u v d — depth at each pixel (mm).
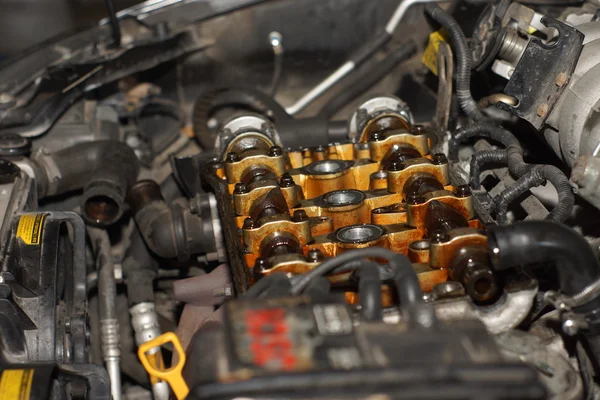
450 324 1123
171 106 2559
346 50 2535
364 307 1211
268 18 2496
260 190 1671
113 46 2422
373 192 1705
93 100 2480
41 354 1608
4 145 2143
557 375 1289
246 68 2551
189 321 1890
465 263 1387
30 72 2395
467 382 972
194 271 2297
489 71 2221
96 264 2166
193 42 2492
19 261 1725
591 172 1425
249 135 1969
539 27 1866
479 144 2035
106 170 2176
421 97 2486
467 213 1560
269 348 1044
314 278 1276
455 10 2377
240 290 1440
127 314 2258
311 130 2260
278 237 1531
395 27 2488
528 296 1368
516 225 1312
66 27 5387
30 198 2004
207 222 2023
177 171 2186
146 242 2082
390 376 979
